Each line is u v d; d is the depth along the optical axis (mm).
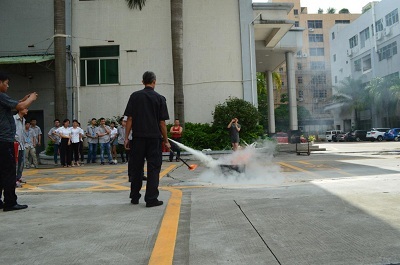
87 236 3604
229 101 17531
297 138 20828
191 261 2889
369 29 47875
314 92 67250
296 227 3723
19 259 2984
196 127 17453
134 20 18719
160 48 18594
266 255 2961
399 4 41312
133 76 18594
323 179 7496
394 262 2709
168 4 18641
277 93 69188
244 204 4922
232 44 18500
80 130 14102
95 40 18734
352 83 49188
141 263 2863
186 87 18578
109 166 13531
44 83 18406
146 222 4133
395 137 38094
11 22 18781
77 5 18859
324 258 2846
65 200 5699
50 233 3732
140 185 5234
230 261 2863
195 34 18594
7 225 4098
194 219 4211
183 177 9008
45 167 13883
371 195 5160
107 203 5344
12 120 5062
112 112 18562
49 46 18453
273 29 21016
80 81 18766
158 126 5168
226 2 18594
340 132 47344
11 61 16812
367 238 3281
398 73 42031
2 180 4969
